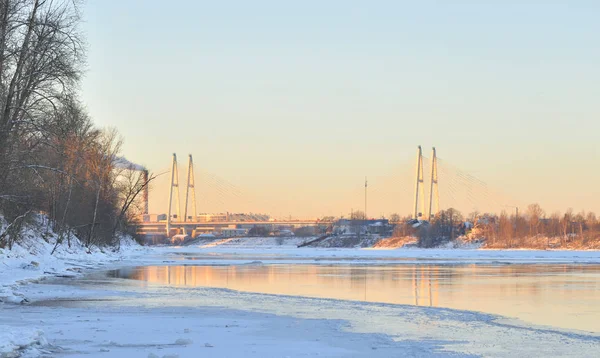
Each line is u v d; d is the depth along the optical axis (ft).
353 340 81.25
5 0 144.87
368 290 159.02
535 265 302.86
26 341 68.49
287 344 77.51
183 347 73.87
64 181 254.27
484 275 221.05
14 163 154.20
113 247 383.24
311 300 129.29
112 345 74.02
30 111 152.56
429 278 204.03
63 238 278.26
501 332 90.43
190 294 138.72
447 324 97.25
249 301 125.90
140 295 135.03
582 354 75.10
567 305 128.88
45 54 150.82
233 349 73.56
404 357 70.95
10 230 199.62
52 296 130.82
